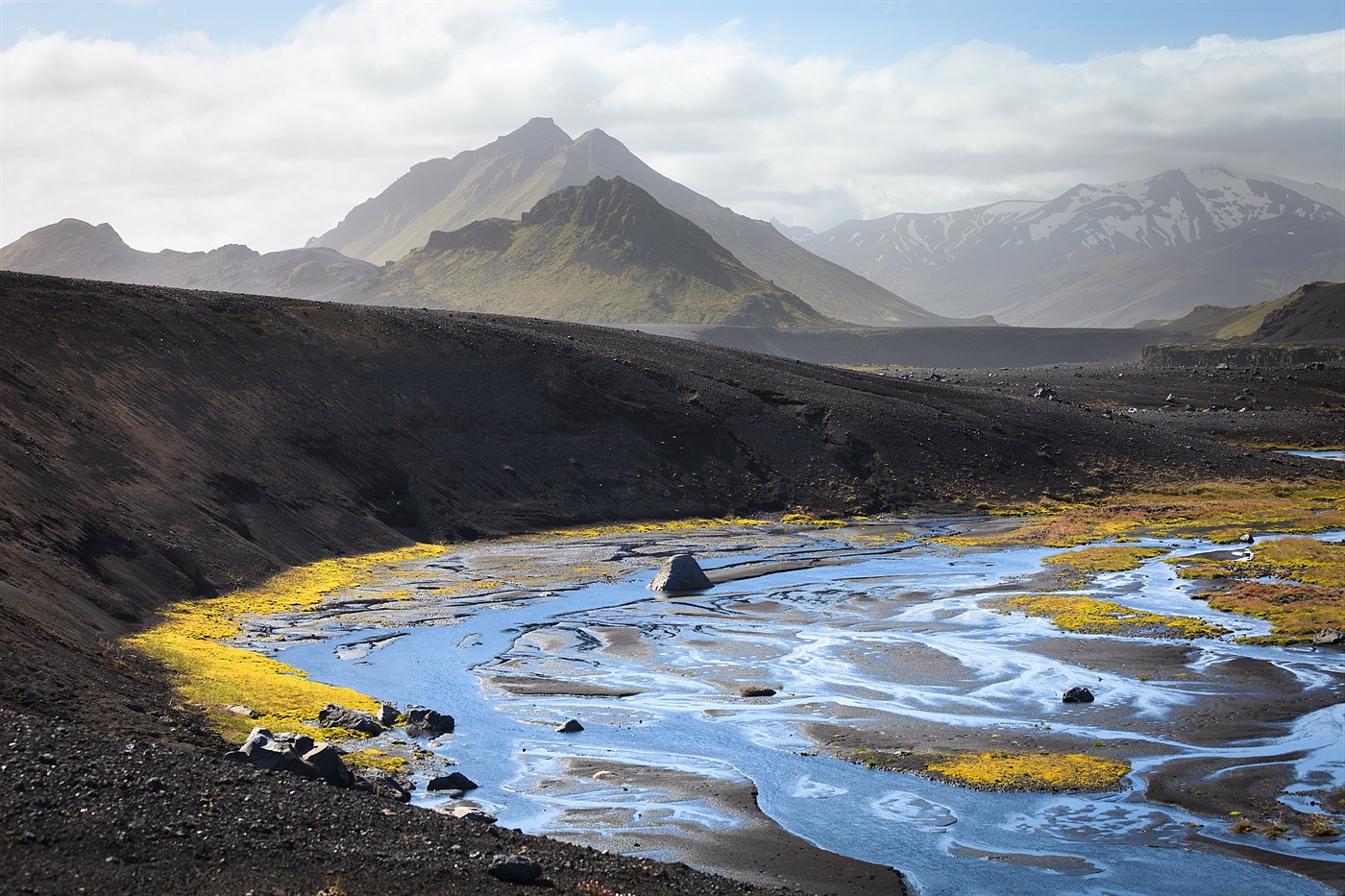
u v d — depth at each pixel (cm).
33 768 3102
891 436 14862
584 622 7462
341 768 3806
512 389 14225
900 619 7375
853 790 4134
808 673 5962
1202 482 14600
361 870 2816
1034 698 5375
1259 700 5212
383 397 13000
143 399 10212
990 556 10306
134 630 6450
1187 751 4525
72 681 4338
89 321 11062
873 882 3325
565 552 10744
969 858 3516
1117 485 14388
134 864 2650
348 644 6769
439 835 3200
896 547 10988
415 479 11919
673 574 8744
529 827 3734
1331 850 3541
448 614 7775
